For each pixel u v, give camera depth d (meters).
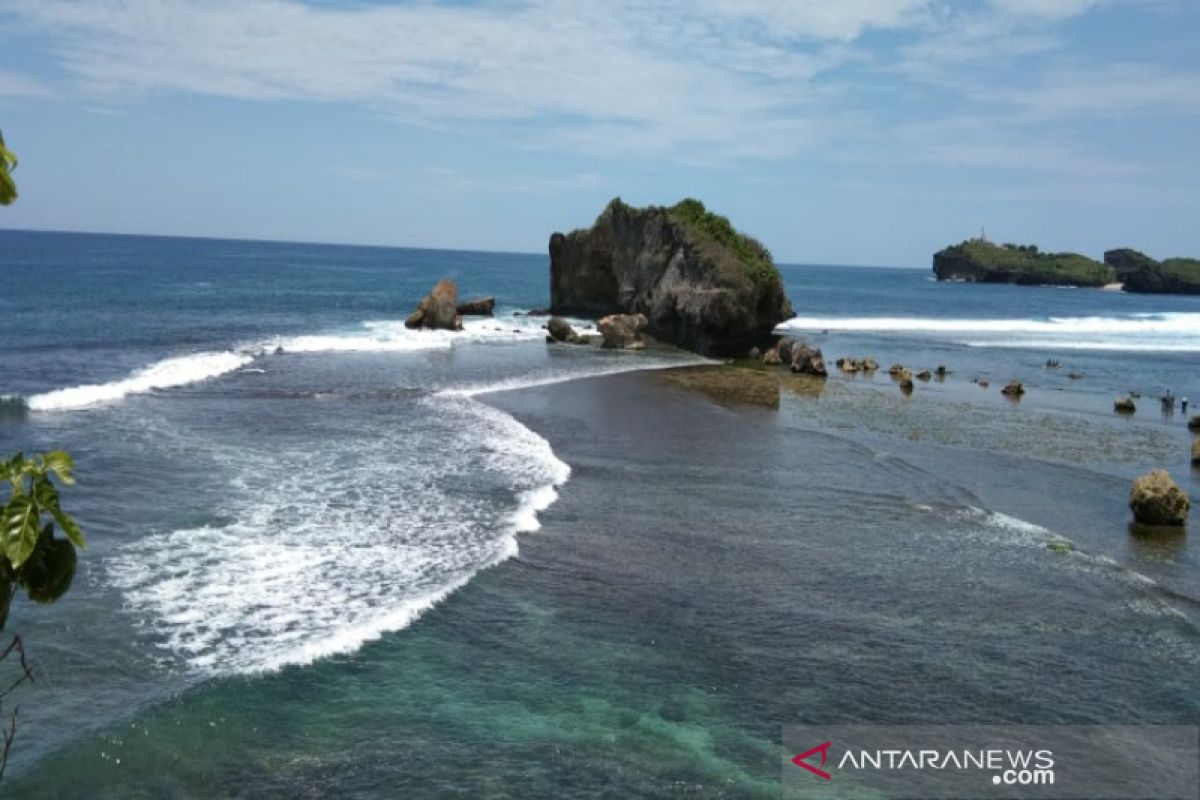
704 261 46.72
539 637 11.38
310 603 11.99
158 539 14.11
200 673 9.99
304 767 8.45
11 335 40.50
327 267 141.50
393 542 14.52
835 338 58.59
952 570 14.31
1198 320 87.19
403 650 10.83
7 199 3.54
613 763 8.76
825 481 19.75
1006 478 20.81
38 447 19.25
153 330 45.06
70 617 11.18
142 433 21.28
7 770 8.07
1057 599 13.20
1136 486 17.69
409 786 8.23
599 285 60.34
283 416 24.36
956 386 37.22
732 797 8.30
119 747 8.52
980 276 187.00
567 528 15.72
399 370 34.59
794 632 11.83
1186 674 10.97
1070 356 51.59
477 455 20.78
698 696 10.12
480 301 63.03
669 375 36.75
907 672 10.83
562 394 30.50
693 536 15.59
